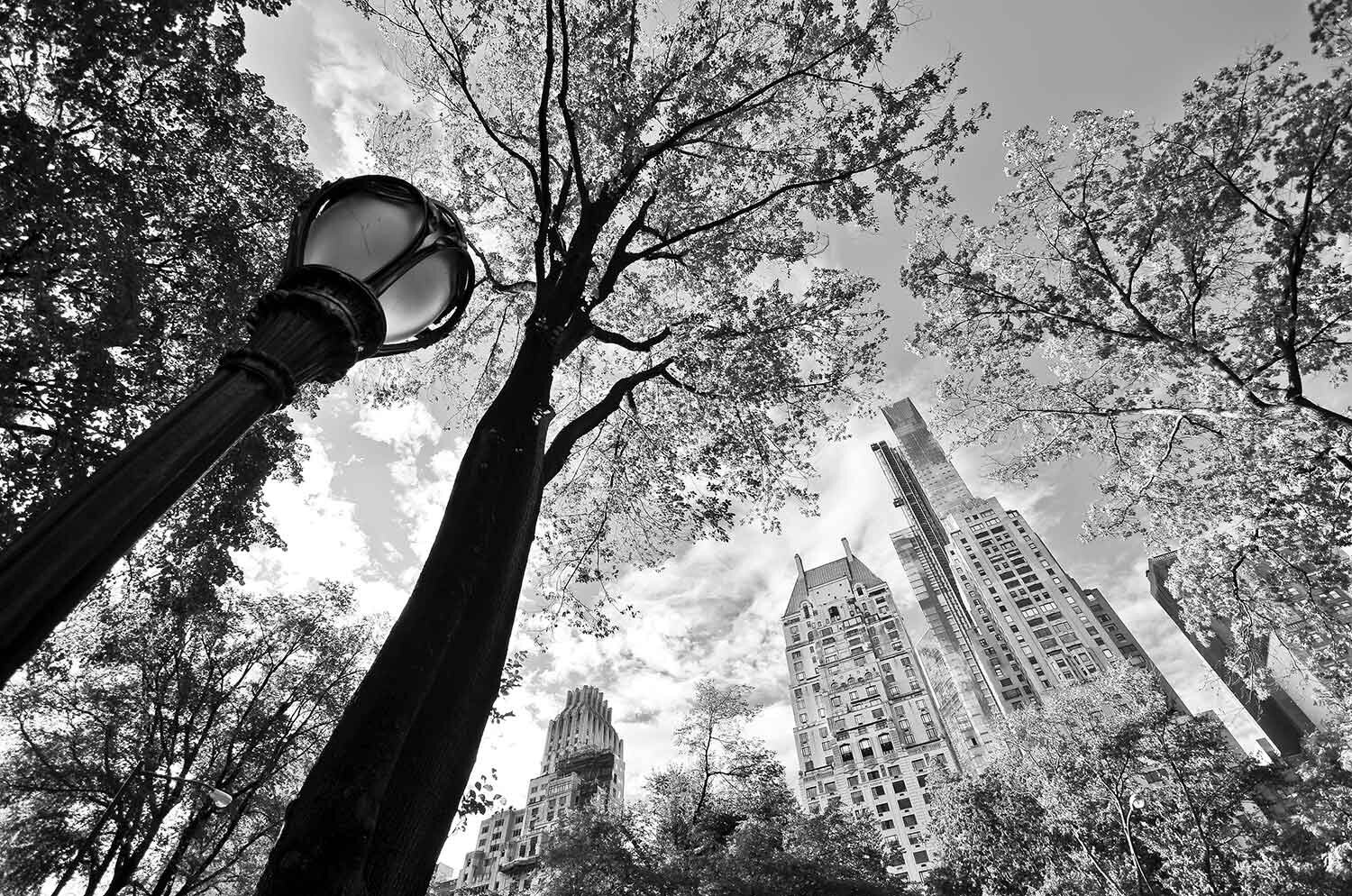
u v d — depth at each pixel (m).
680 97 11.05
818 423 14.27
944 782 36.59
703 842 25.55
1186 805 28.91
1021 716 35.75
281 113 12.80
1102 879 27.61
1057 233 18.27
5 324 8.76
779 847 25.50
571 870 22.48
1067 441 19.89
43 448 9.90
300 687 20.09
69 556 1.55
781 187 11.46
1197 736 30.02
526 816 87.00
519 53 11.80
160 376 11.26
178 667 17.98
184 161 10.11
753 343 12.20
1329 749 27.31
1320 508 13.36
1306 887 25.20
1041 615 85.75
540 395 6.77
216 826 18.81
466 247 3.11
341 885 2.92
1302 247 14.56
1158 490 17.97
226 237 11.22
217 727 19.38
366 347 2.55
